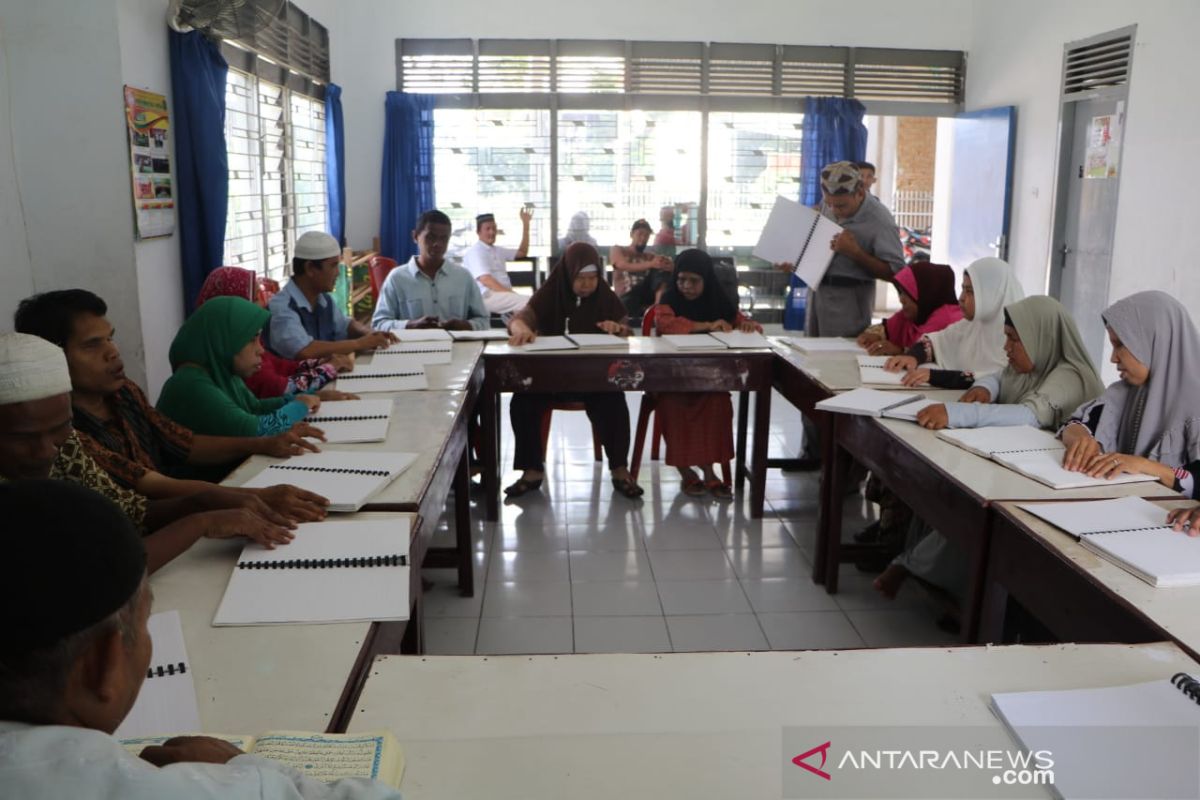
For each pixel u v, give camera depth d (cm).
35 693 63
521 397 388
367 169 720
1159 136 531
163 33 380
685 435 379
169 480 189
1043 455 223
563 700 118
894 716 115
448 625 281
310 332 345
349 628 134
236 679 121
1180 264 515
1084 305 615
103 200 348
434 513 205
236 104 484
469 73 715
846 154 744
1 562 61
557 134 733
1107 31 575
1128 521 179
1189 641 135
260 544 159
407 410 263
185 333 250
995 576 193
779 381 355
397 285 429
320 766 100
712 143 750
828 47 736
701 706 117
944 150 920
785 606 295
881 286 976
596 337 385
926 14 740
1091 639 157
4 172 335
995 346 315
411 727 112
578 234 727
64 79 338
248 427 239
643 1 716
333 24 681
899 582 287
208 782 63
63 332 188
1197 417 216
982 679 125
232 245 481
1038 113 654
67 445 164
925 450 232
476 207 740
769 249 404
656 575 317
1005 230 697
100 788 59
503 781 102
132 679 69
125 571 66
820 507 308
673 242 752
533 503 385
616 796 99
